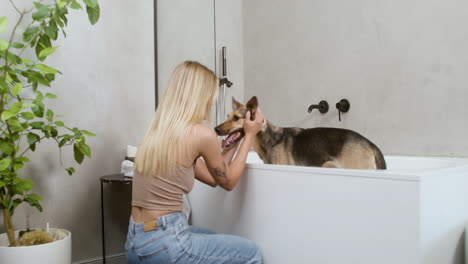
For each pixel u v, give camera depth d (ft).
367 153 5.29
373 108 8.54
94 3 6.06
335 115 9.29
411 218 3.83
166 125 4.50
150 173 4.43
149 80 9.33
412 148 7.89
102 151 8.48
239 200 5.65
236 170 4.93
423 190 3.81
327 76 9.45
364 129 8.72
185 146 4.41
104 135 8.52
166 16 9.43
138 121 9.11
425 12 7.63
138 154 4.60
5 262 5.53
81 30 8.19
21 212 7.37
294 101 10.27
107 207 8.47
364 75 8.69
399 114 8.09
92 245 8.29
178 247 4.27
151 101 9.37
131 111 8.99
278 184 5.04
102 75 8.52
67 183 7.97
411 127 7.89
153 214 4.40
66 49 7.97
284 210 4.98
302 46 10.02
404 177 3.86
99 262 8.18
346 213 4.33
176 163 4.39
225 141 5.56
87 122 8.25
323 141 5.66
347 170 4.32
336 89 9.25
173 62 9.46
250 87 11.51
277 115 10.75
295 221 4.85
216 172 4.69
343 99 9.09
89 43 8.31
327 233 4.51
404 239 3.88
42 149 7.66
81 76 8.18
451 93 7.27
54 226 7.79
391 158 7.56
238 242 4.75
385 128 8.33
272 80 10.84
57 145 7.86
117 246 8.61
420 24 7.71
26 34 6.02
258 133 6.07
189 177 4.55
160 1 9.41
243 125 5.41
